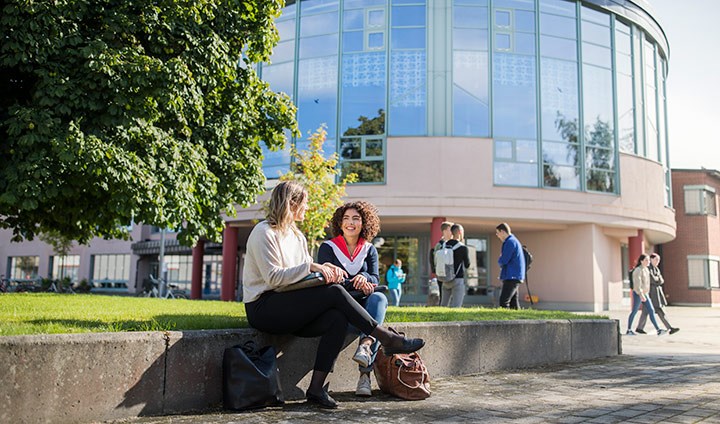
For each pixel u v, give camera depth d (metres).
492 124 20.58
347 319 4.37
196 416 3.92
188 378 4.09
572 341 7.66
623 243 26.50
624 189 22.19
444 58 20.72
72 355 3.54
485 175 20.33
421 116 20.55
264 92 11.45
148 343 3.89
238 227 22.89
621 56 22.92
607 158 21.97
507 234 10.48
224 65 9.70
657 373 6.35
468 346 6.27
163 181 8.60
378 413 4.12
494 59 20.94
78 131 7.81
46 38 7.96
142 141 8.48
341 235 5.21
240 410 4.09
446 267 10.48
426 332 5.83
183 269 35.31
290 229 4.60
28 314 6.15
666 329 13.47
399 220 21.08
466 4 21.03
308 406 4.34
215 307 9.04
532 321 7.09
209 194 9.70
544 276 22.67
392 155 20.41
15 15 7.82
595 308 21.56
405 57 20.86
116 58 8.06
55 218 9.78
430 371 5.86
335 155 15.38
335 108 21.00
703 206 32.41
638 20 23.31
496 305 22.95
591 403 4.55
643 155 23.22
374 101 20.81
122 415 3.74
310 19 21.75
